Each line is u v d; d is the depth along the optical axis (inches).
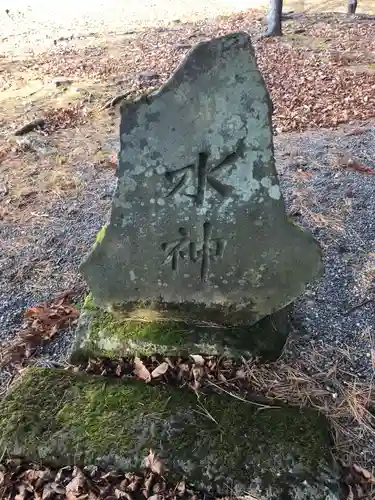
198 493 101.9
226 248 118.3
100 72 338.6
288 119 253.4
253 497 99.4
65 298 152.7
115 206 115.6
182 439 106.7
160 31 436.8
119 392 116.8
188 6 524.1
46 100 297.7
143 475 104.2
